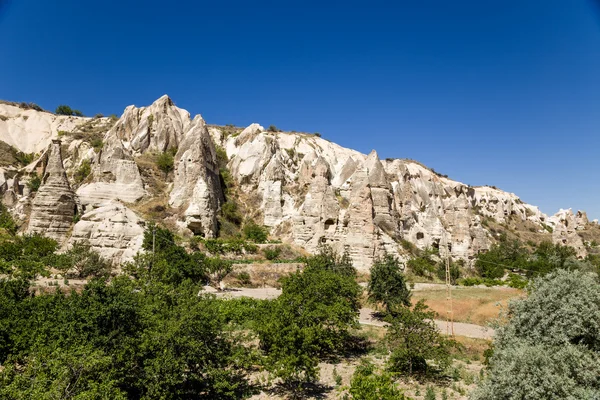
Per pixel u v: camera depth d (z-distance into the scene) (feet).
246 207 237.25
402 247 202.39
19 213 201.46
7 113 336.08
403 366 73.51
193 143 211.00
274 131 344.49
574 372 42.34
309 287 81.05
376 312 120.88
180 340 51.06
